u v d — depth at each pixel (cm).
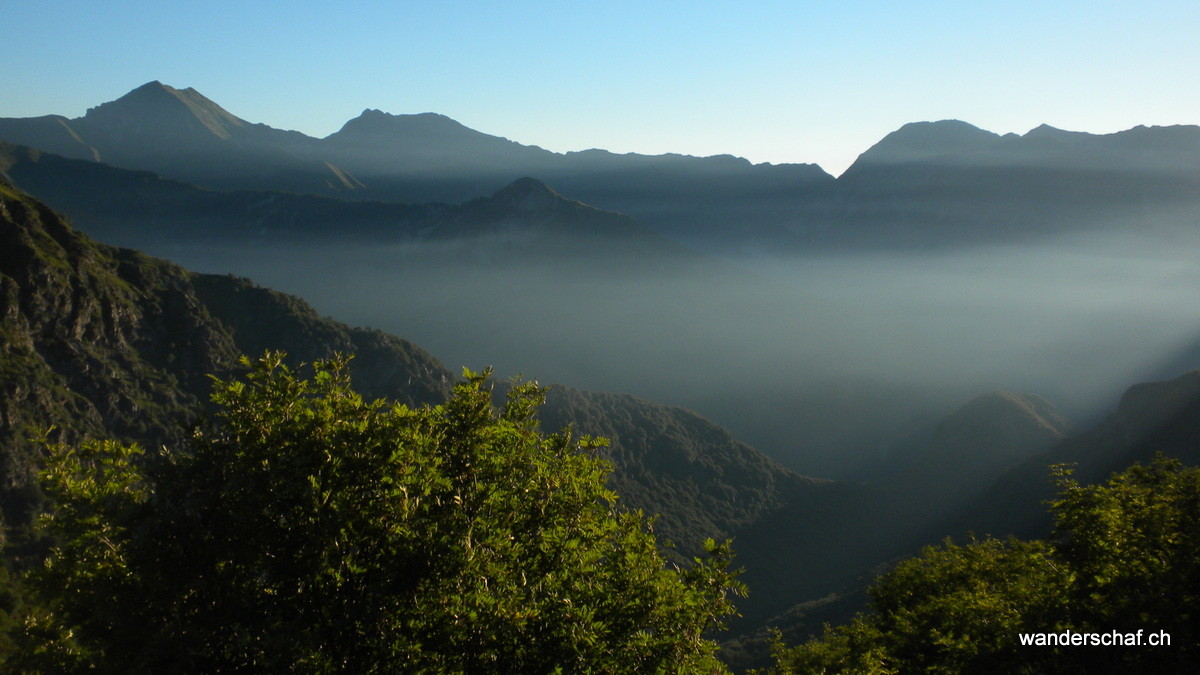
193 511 845
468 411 1019
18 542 3512
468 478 988
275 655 758
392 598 838
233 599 827
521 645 859
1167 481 2056
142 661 750
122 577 838
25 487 3944
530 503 1027
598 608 959
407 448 934
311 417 961
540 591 946
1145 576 1412
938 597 2267
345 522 859
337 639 835
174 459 909
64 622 853
